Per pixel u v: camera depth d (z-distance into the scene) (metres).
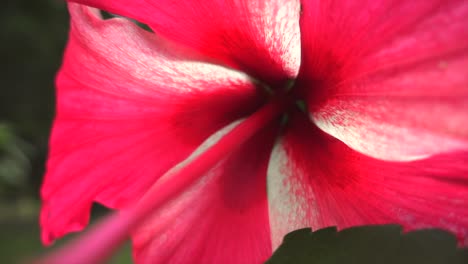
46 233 0.12
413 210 0.11
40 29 0.66
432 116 0.08
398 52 0.09
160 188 0.11
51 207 0.12
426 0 0.08
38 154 0.68
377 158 0.10
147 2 0.11
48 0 0.64
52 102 0.68
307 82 0.12
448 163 0.10
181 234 0.13
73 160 0.12
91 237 0.08
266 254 0.13
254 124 0.13
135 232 0.13
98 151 0.12
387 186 0.11
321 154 0.13
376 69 0.09
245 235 0.13
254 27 0.11
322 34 0.10
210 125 0.14
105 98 0.12
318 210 0.13
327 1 0.09
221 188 0.13
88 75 0.12
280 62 0.12
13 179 0.56
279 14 0.11
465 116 0.08
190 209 0.13
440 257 0.09
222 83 0.13
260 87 0.14
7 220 0.59
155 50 0.12
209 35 0.11
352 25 0.09
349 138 0.11
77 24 0.11
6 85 0.67
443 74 0.08
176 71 0.12
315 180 0.13
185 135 0.13
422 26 0.08
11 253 0.43
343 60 0.10
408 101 0.09
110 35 0.11
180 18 0.11
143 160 0.13
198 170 0.11
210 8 0.11
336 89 0.11
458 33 0.08
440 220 0.11
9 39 0.65
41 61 0.67
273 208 0.13
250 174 0.14
